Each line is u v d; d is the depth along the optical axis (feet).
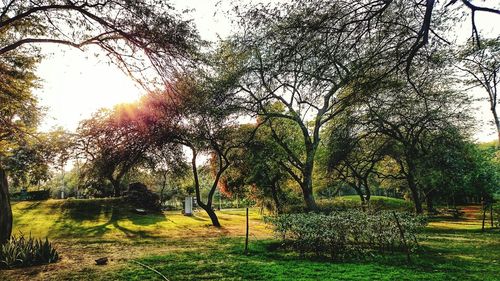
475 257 35.42
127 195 98.02
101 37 37.76
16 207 84.99
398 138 74.33
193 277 27.55
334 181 105.70
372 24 21.48
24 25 38.91
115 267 31.86
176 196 164.66
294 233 38.78
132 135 80.64
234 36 25.57
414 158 76.74
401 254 36.70
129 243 51.83
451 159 74.69
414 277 26.58
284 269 29.76
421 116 71.15
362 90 23.17
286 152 80.28
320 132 85.56
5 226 37.50
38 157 104.53
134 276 28.14
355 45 21.71
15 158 105.70
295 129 87.30
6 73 48.06
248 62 52.21
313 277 26.76
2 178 38.22
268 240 45.91
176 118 56.54
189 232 67.41
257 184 94.68
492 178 97.66
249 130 85.05
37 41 37.29
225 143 85.20
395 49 22.06
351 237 37.52
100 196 135.44
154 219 83.46
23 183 138.92
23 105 59.77
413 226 38.58
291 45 21.50
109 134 85.81
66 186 195.11
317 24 20.67
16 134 66.33
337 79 23.70
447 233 59.98
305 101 29.37
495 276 26.91
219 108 66.18
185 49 34.99
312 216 40.55
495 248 41.22
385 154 87.25
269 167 87.15
